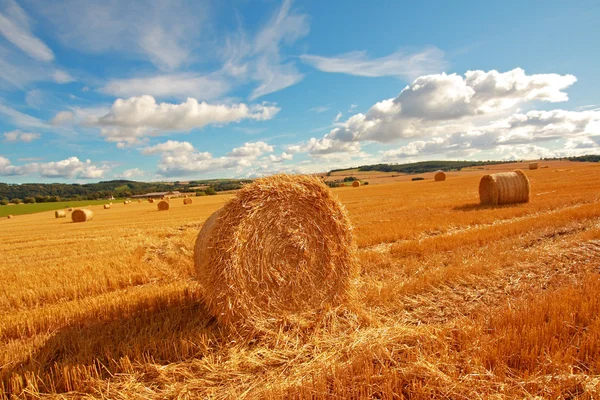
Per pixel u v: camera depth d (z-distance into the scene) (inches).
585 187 868.6
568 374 133.9
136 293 262.7
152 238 595.5
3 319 228.4
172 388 150.1
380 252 350.9
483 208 627.2
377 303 226.4
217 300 198.1
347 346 174.7
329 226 219.1
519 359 146.9
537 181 1247.5
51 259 452.4
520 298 213.8
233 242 197.9
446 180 2101.4
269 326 199.9
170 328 197.2
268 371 161.3
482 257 298.8
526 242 343.3
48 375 157.5
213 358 172.1
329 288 218.2
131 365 162.9
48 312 234.7
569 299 190.2
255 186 206.7
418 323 197.6
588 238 332.2
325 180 223.3
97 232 758.5
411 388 136.9
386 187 1897.1
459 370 144.6
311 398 132.8
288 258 211.2
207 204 1664.6
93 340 186.9
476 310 204.2
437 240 366.6
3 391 148.1
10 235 850.8
